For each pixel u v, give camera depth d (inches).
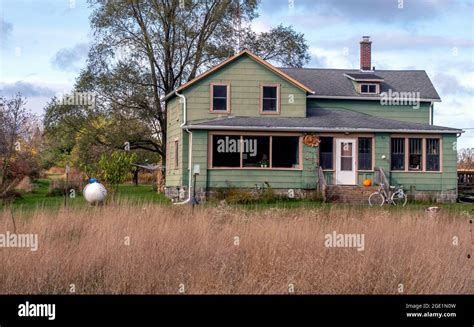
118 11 1451.8
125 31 1475.1
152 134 1541.6
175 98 1288.1
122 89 1464.1
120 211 613.6
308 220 595.2
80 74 1469.0
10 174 1230.3
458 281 461.7
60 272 446.9
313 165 1163.9
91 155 1446.9
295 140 1174.3
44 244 492.4
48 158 1627.7
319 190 1139.9
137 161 1653.5
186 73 1520.7
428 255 493.0
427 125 1228.5
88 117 1457.9
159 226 538.3
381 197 1087.6
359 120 1235.2
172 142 1314.0
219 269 464.1
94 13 1471.5
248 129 1148.5
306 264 466.0
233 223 578.2
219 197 1106.1
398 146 1202.6
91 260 457.7
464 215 721.6
